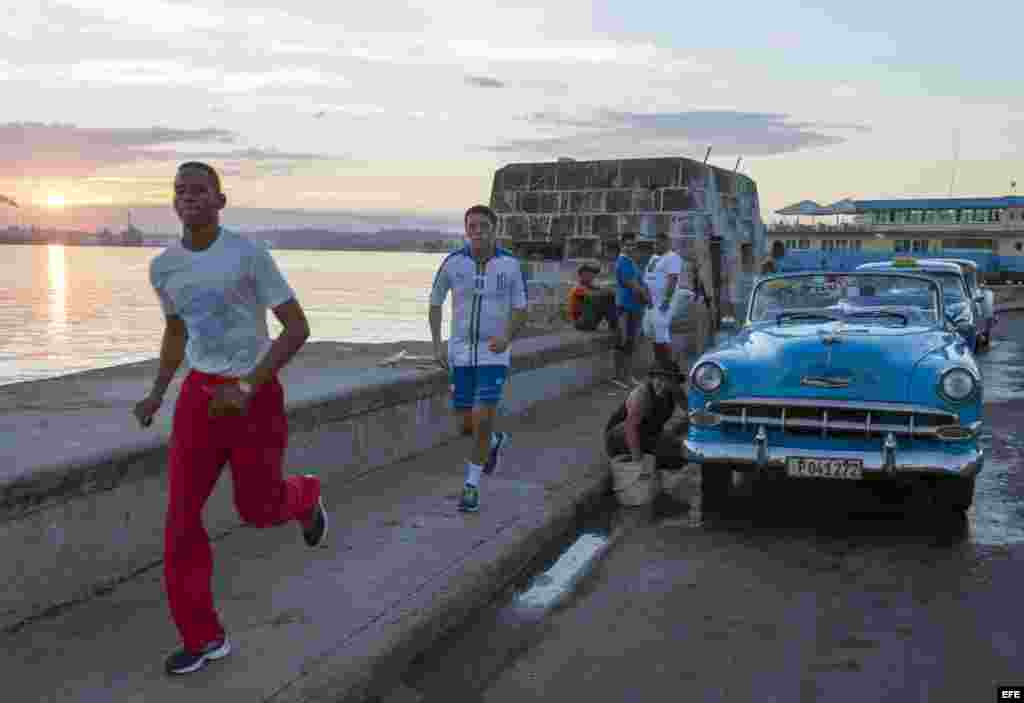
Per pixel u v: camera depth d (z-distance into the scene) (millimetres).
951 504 5895
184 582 3201
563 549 5391
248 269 3164
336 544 4762
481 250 5453
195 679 3176
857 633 4051
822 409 5594
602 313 11883
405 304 54375
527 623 4207
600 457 7125
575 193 14516
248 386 3133
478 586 4383
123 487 4090
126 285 79000
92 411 5387
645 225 13930
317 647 3467
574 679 3605
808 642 3955
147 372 7777
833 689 3492
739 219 15859
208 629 3262
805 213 58000
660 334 10711
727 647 3906
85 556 3896
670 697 3436
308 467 5609
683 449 5953
